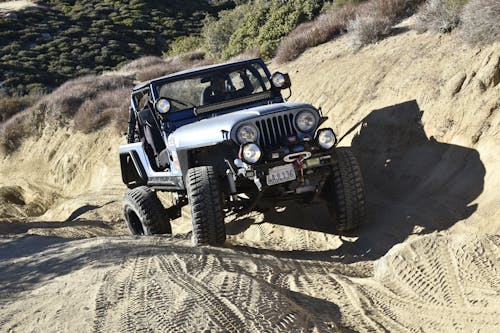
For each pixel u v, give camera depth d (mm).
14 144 27734
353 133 9602
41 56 43812
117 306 4258
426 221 6555
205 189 6453
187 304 4145
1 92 37906
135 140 9461
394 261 5184
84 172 22078
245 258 5930
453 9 9344
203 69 8000
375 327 3982
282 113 6543
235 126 6410
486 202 6297
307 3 18656
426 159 7766
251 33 21703
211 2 59500
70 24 51281
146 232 7914
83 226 11148
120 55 44500
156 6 56094
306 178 6566
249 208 6875
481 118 7285
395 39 11055
